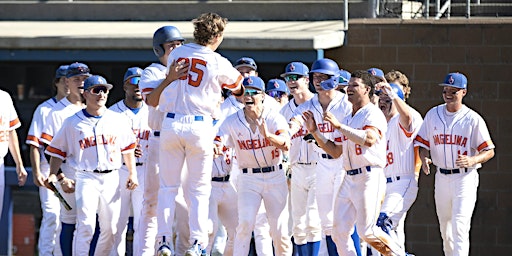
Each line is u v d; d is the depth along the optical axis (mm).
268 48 33281
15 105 37875
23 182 27703
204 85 21891
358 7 40062
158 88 22031
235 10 41312
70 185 25984
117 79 37094
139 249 24859
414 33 35188
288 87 28547
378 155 23672
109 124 25734
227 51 33844
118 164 25906
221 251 29016
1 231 35156
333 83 25766
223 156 25844
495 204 34812
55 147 25844
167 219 22297
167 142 22016
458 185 27109
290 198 29688
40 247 28422
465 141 27000
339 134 24047
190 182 22328
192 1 41875
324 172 26234
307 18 40750
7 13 43312
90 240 25547
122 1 42531
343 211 24188
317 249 27562
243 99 24594
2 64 37750
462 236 26891
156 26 39406
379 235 24016
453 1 40281
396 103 26516
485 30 34750
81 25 40281
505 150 34750
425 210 34906
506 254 34781
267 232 26031
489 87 34812
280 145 23969
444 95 27219
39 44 34719
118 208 25984
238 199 25141
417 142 27391
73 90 27656
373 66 35500
